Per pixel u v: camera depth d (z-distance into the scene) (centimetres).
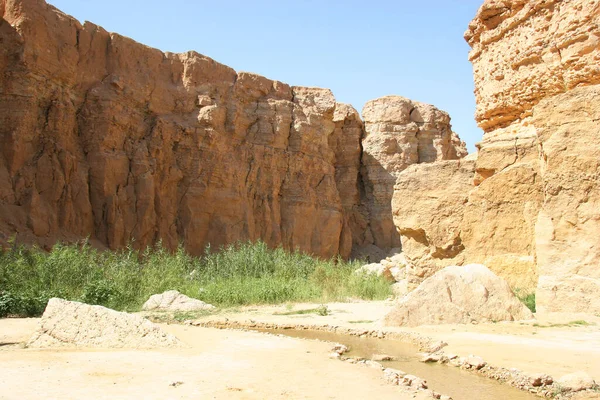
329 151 3472
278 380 551
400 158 3675
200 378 546
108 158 2377
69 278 1409
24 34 2138
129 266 1672
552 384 562
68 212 2202
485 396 547
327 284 1633
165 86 2727
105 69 2492
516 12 1380
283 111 3191
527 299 1127
